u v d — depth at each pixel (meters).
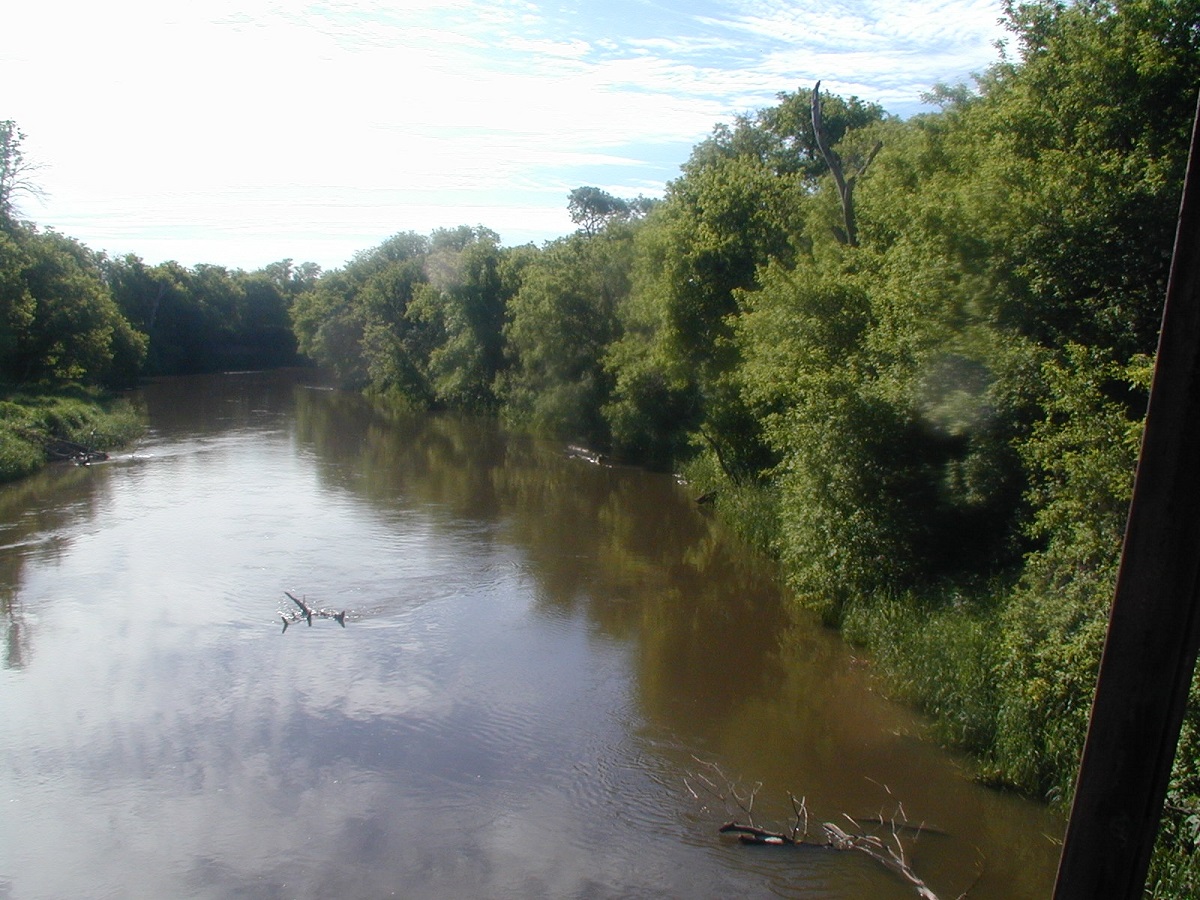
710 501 29.59
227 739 13.21
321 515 27.30
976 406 14.72
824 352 19.39
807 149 45.34
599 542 24.59
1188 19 14.15
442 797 11.69
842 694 14.70
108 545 23.50
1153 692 4.00
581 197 91.38
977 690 12.91
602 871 10.13
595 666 15.98
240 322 102.38
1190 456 3.88
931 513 16.39
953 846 10.43
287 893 9.79
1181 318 3.88
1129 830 4.09
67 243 69.62
